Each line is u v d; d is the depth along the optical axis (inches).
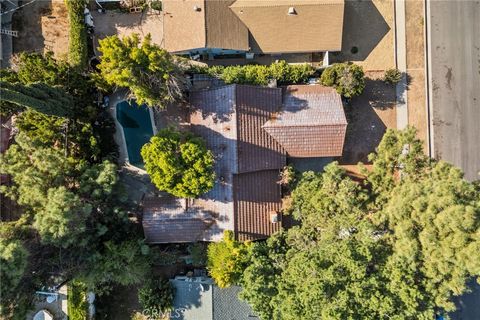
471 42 1300.4
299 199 1186.0
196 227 1222.9
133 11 1277.1
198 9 1154.0
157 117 1282.0
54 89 1082.1
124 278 1151.0
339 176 1133.1
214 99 1202.0
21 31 1291.8
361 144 1318.9
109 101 1266.0
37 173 1032.2
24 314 1031.0
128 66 1029.8
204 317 1243.2
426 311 936.9
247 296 1082.1
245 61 1305.4
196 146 1085.1
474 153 1306.6
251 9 1179.9
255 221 1221.1
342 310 915.4
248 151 1192.2
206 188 1115.3
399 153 1054.4
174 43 1188.5
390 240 1010.1
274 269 1121.4
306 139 1215.6
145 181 1296.8
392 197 1024.2
